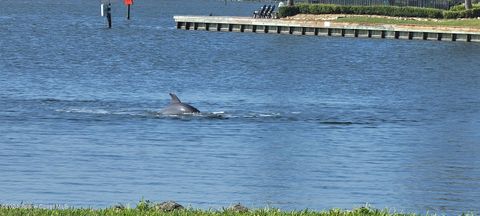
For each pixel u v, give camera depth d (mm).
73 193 56906
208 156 70562
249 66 153250
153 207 45625
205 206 54125
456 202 57094
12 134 77875
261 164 68000
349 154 73125
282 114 93500
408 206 55656
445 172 66812
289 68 151375
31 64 142375
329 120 90750
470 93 120375
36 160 67438
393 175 65312
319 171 66062
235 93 112438
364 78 137625
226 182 61438
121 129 81438
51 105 95562
